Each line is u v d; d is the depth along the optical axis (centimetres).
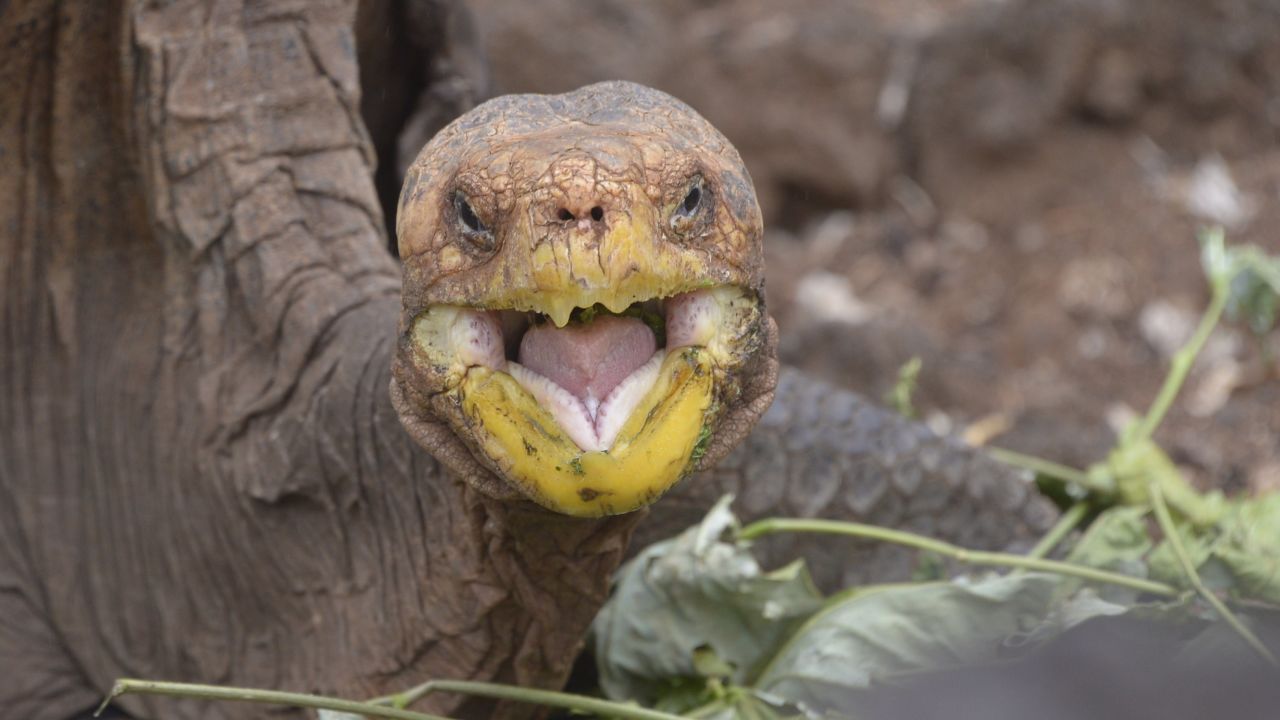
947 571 573
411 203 341
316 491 471
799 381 591
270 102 530
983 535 581
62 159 532
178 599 520
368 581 463
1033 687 426
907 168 1164
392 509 452
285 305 495
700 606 477
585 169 306
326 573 476
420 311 338
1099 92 1144
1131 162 1134
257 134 525
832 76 1159
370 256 512
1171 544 483
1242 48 1141
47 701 547
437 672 441
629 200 307
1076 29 1145
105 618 539
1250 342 955
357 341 475
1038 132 1138
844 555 576
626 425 320
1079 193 1125
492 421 327
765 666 479
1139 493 575
